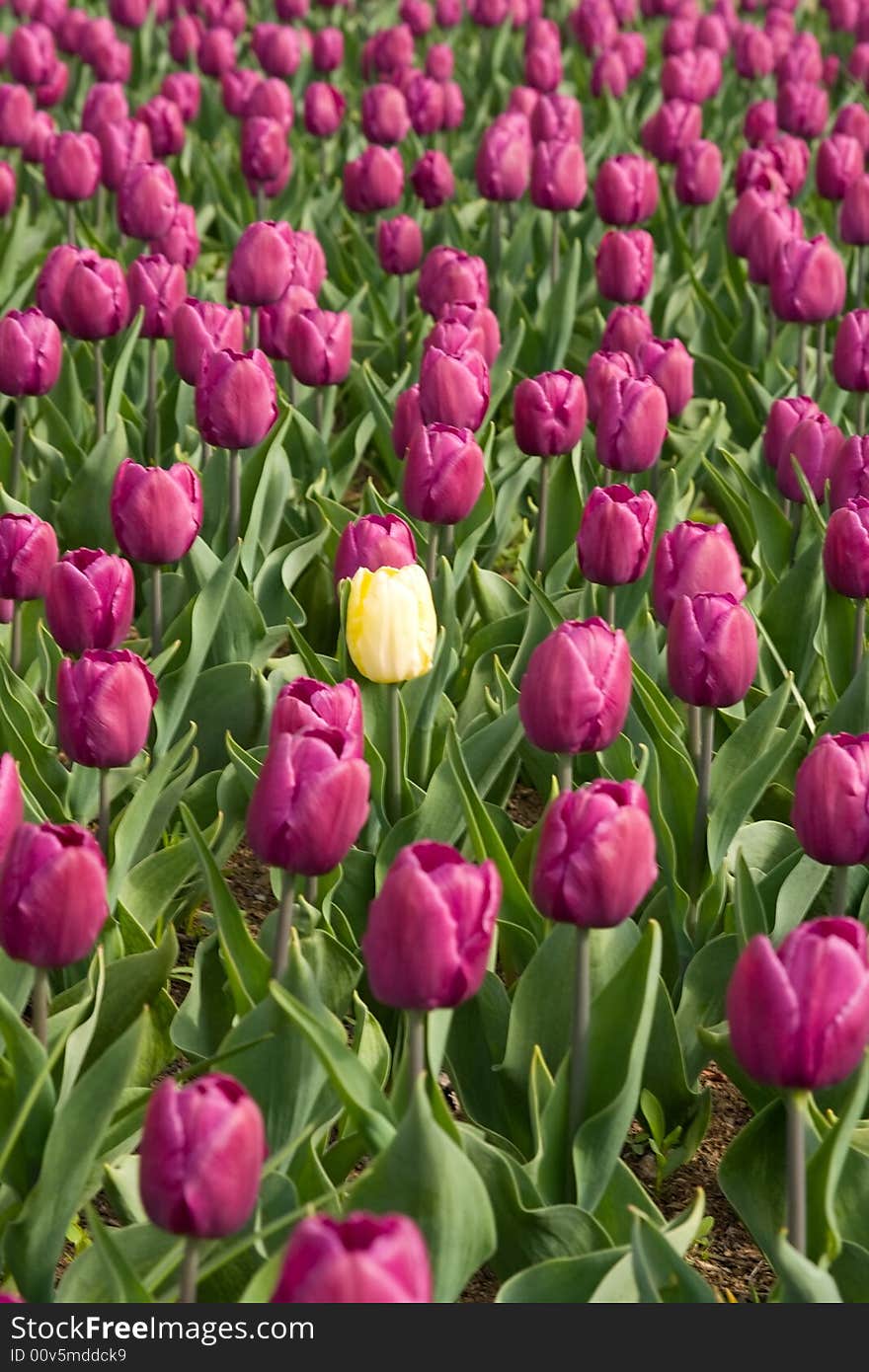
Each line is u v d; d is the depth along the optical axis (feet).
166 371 8.07
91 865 3.89
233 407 5.74
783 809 5.57
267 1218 4.07
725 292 9.51
